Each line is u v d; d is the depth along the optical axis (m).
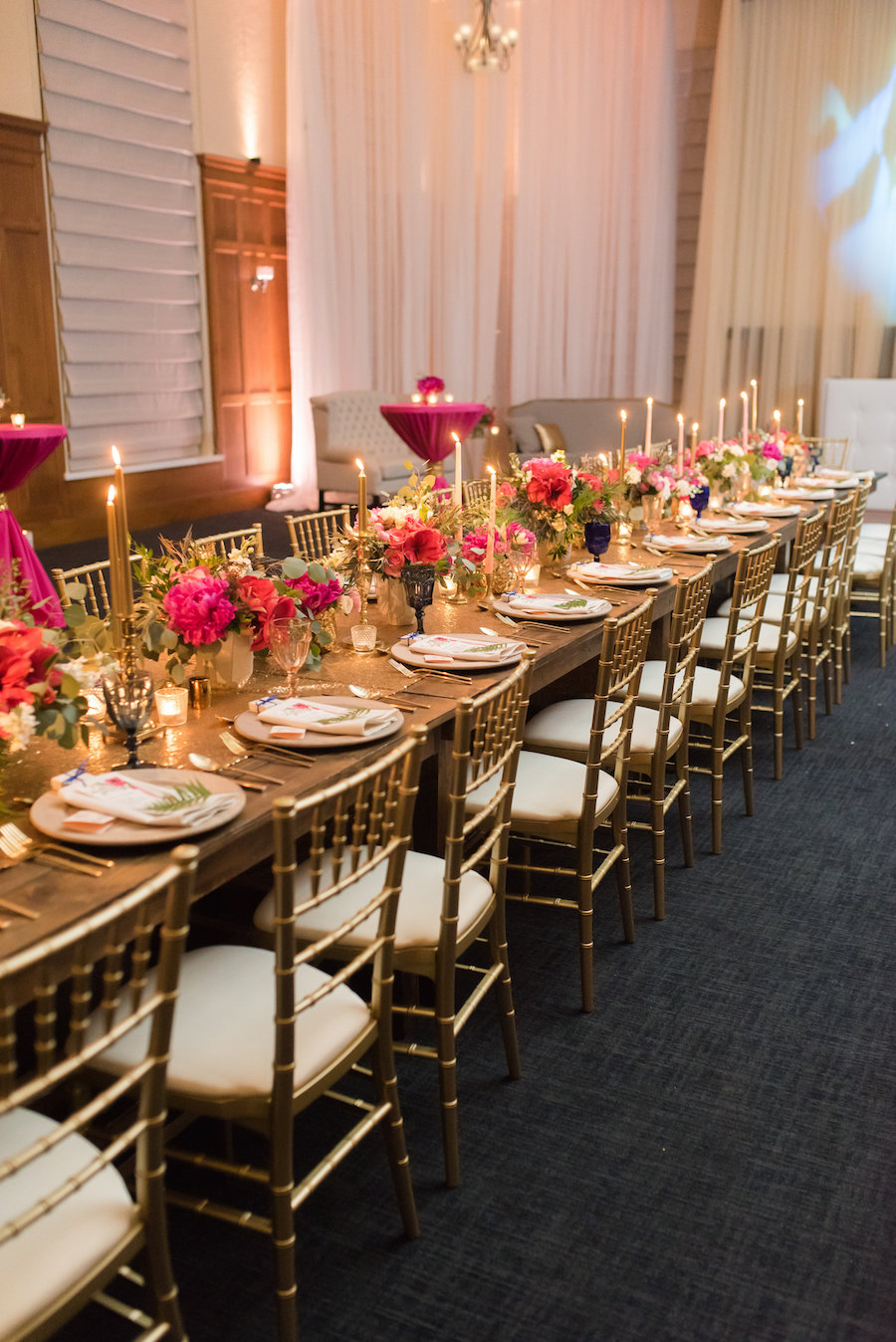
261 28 9.12
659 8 10.48
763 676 5.36
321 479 9.16
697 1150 2.12
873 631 6.44
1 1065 1.07
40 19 7.22
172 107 8.39
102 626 1.96
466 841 2.84
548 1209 1.97
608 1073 2.35
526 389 10.85
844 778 4.07
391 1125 1.84
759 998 2.64
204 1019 1.65
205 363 9.11
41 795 1.75
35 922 1.36
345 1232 1.90
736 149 10.53
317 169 9.20
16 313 7.29
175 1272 1.82
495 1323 1.73
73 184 7.66
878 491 8.83
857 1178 2.05
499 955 2.24
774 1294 1.79
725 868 3.33
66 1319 1.22
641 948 2.87
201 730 2.06
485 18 9.23
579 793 2.55
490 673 2.43
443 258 10.13
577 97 10.52
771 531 4.64
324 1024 1.69
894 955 2.84
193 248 8.81
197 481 9.13
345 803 1.62
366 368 9.88
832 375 10.50
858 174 10.14
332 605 2.46
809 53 10.09
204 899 2.48
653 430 10.20
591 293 11.07
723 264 10.76
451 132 9.89
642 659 2.65
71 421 7.92
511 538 3.16
